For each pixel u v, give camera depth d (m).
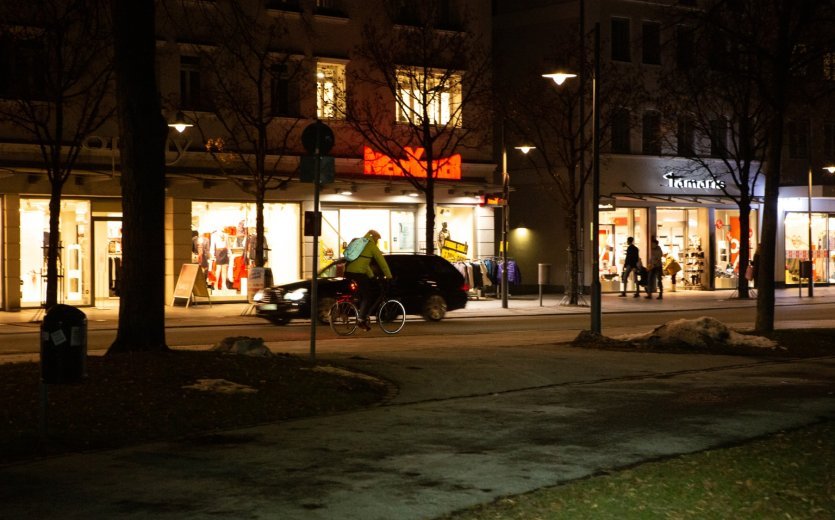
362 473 7.88
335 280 25.12
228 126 31.19
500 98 34.47
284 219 33.34
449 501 6.97
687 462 8.22
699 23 20.25
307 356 15.94
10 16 25.45
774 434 9.73
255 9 31.72
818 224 48.22
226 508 6.72
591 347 18.38
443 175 35.41
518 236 42.78
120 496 7.05
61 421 9.59
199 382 11.48
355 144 34.22
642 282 38.28
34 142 25.05
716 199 43.47
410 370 14.53
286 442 9.20
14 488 7.29
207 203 31.86
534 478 7.74
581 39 31.69
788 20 19.17
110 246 31.30
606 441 9.36
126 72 12.87
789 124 45.66
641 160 41.78
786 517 6.48
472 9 36.66
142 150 12.98
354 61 34.06
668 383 13.77
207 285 31.11
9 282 28.64
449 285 26.80
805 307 34.06
